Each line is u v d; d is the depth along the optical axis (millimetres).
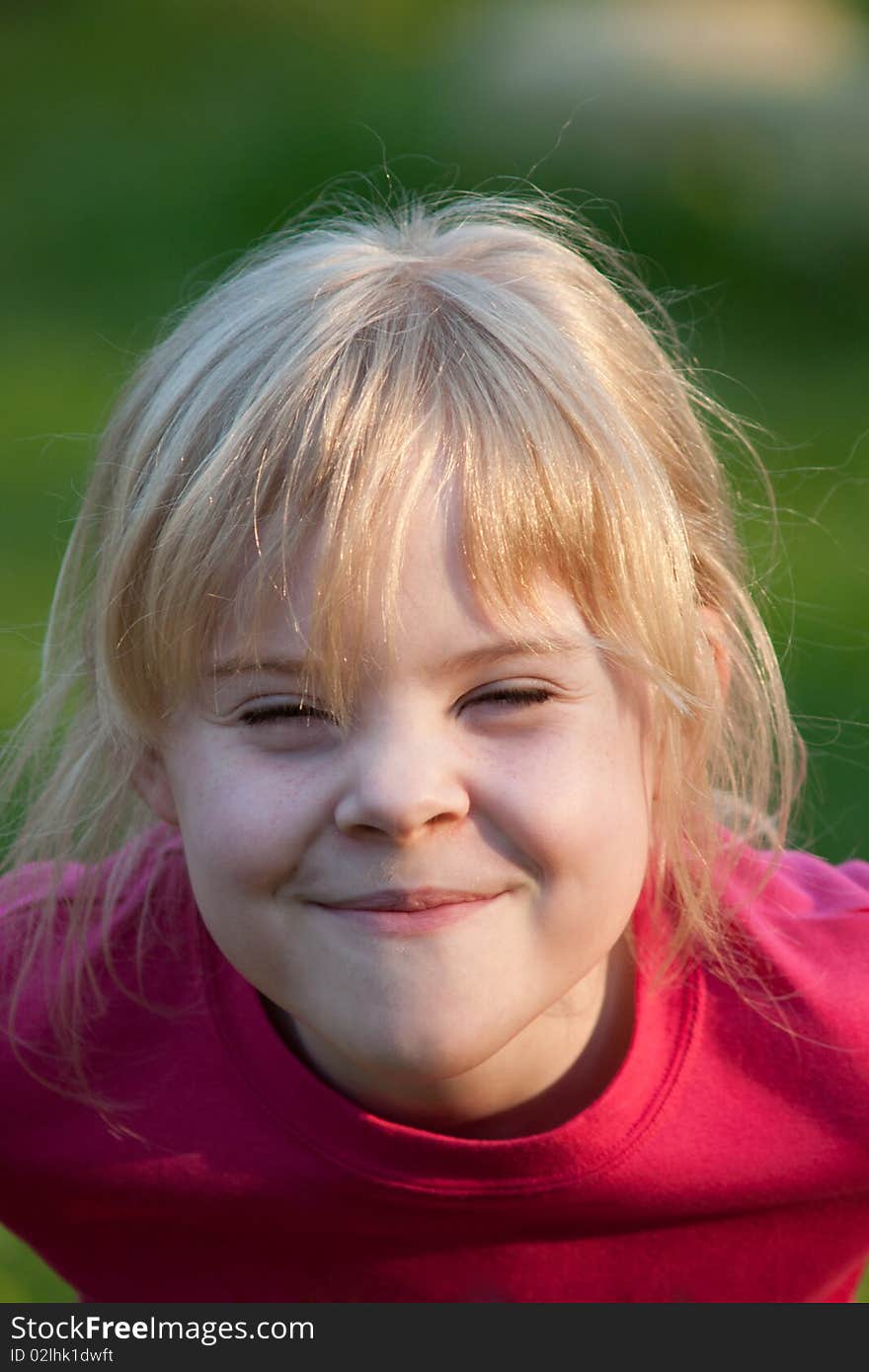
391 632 2740
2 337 14438
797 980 3533
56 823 3703
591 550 2938
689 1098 3428
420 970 2871
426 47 23328
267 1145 3438
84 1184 3555
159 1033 3557
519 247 3391
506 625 2795
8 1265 4758
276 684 2844
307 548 2803
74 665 3637
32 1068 3568
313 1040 3406
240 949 3010
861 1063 3465
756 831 3736
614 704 2977
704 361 14023
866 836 6105
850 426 12086
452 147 16859
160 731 3102
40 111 21344
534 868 2881
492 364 2996
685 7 19891
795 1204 3504
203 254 16188
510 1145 3307
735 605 3607
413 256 3305
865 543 9406
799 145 16406
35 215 17609
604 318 3324
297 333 3043
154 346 3684
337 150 17281
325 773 2848
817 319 15250
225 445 2920
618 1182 3381
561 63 17375
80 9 24938
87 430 11805
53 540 9562
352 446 2828
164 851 3715
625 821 2984
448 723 2811
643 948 3494
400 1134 3318
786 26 20094
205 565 2883
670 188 16266
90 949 3646
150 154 18828
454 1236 3482
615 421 3066
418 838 2795
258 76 22062
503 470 2854
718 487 3607
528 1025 3188
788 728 3684
